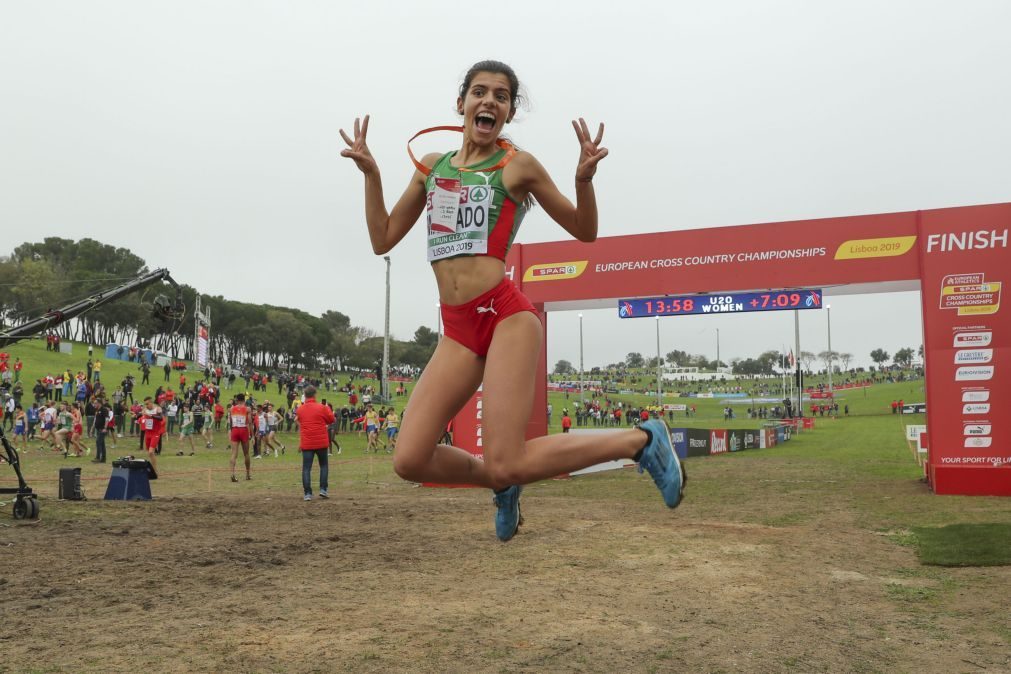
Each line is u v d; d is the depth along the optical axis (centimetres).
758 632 440
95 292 1223
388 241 339
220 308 9794
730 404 8738
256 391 5403
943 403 1320
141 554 671
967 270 1326
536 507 1100
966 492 1262
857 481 1520
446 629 434
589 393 9712
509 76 313
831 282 1429
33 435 2847
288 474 1877
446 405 302
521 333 293
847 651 406
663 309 1558
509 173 303
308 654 383
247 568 617
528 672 360
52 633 420
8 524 841
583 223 305
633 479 1667
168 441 3008
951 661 390
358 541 765
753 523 916
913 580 593
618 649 400
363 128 334
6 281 7794
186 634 419
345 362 11519
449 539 781
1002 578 596
